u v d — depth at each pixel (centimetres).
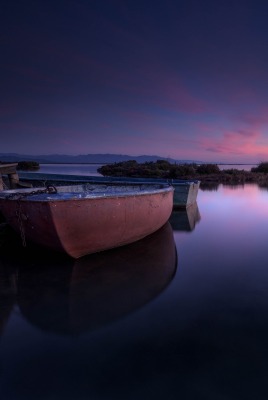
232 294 452
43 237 566
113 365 293
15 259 603
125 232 646
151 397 253
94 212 557
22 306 415
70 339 337
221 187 2431
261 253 662
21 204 553
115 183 1127
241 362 296
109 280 505
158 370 285
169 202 880
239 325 364
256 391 259
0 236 713
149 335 344
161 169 3797
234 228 919
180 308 409
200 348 318
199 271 549
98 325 365
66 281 500
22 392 260
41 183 1291
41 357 306
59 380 273
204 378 274
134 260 604
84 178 1510
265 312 397
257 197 1739
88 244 584
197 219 1071
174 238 795
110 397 254
